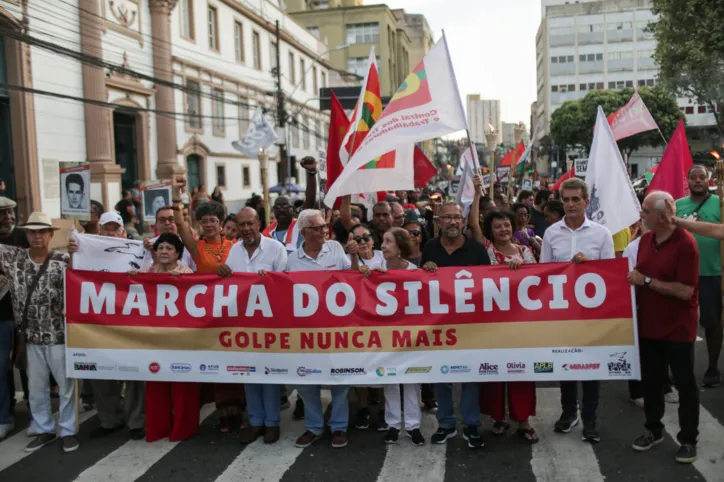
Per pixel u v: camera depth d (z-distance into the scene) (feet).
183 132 92.22
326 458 17.61
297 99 144.36
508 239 19.07
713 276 21.66
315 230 18.58
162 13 84.84
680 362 16.39
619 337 17.47
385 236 19.08
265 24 123.03
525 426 18.30
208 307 18.71
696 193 22.48
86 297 18.92
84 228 26.30
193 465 17.39
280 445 18.61
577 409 19.60
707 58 80.07
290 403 22.77
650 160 211.41
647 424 17.48
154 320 18.86
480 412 18.72
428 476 16.29
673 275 16.19
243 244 19.69
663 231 16.39
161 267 19.85
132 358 18.84
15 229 22.82
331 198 20.58
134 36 79.71
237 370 18.62
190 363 18.76
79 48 67.87
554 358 17.70
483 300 17.89
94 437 19.69
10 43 58.59
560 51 243.40
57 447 18.86
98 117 69.56
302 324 18.35
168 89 86.89
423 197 65.51
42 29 61.93
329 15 227.61
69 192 21.09
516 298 17.83
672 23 82.48
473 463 16.97
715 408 20.29
